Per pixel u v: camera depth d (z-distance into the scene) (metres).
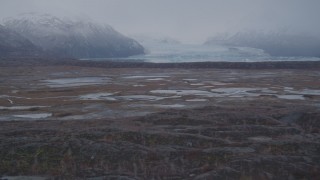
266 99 77.00
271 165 30.72
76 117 58.91
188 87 102.38
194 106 67.19
